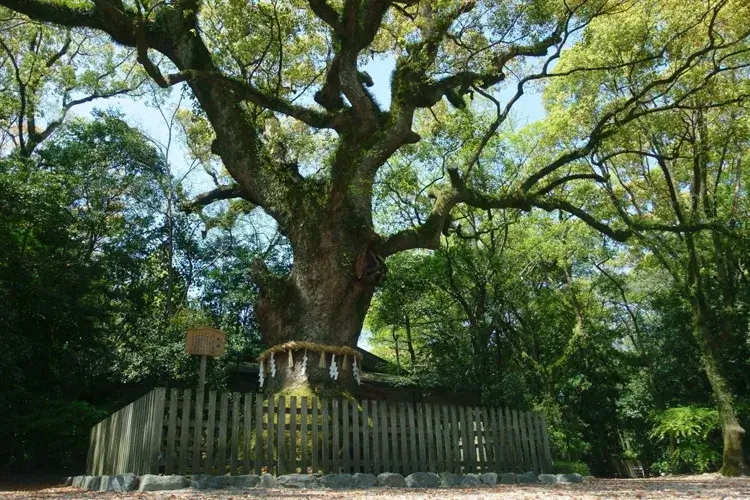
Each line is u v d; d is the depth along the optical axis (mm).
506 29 14852
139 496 6703
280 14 14539
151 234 23359
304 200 12641
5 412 14430
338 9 14891
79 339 17422
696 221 20750
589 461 28844
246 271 21438
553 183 16344
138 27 11461
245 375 21188
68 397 17281
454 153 20875
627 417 30547
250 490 7562
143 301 21781
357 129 12922
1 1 12406
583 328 27469
